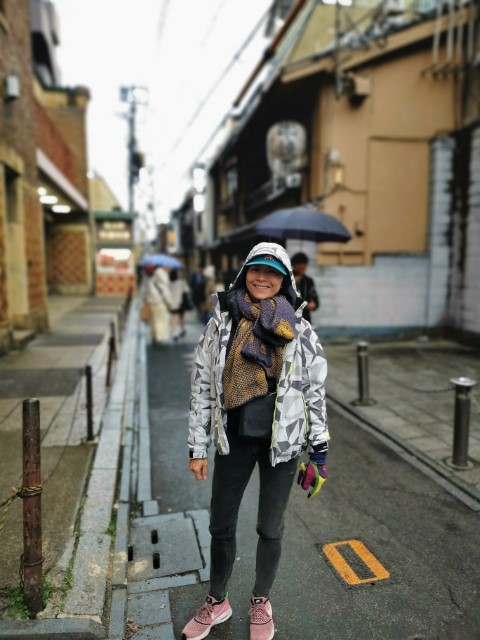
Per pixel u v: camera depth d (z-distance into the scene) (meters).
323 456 2.07
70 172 17.73
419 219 9.98
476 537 3.07
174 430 5.14
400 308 10.09
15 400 5.42
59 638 2.10
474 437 4.71
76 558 2.65
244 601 2.47
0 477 3.50
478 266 9.18
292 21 10.90
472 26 9.26
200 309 15.32
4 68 8.03
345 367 7.77
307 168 10.30
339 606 2.44
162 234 28.16
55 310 15.62
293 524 3.22
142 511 3.41
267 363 1.90
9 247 9.19
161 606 2.44
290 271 1.99
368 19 11.95
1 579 2.41
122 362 7.74
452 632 2.27
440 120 9.77
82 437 4.39
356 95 9.27
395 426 5.05
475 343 9.27
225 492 2.09
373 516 3.33
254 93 12.34
